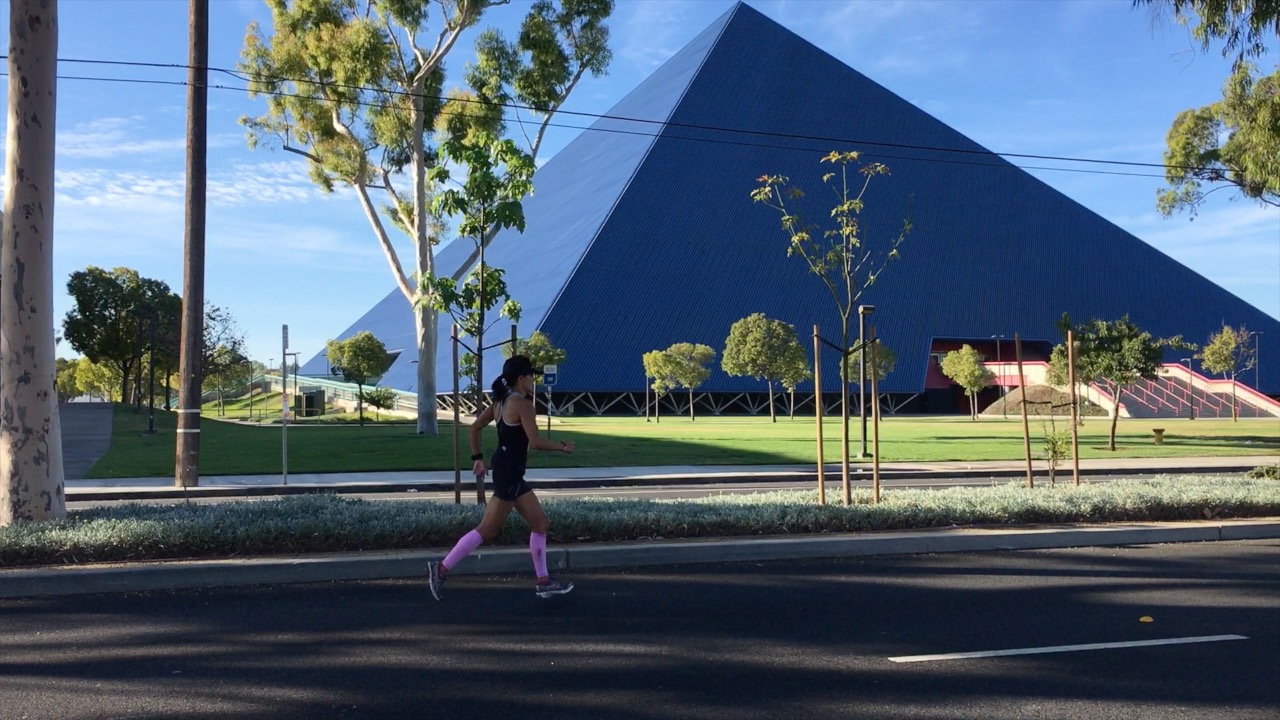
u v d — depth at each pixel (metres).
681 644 6.32
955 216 81.69
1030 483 12.38
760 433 36.56
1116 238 88.00
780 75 81.31
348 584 7.92
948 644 6.38
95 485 18.19
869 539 9.40
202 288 17.45
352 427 39.62
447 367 65.56
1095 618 7.07
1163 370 66.69
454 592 7.67
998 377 73.25
